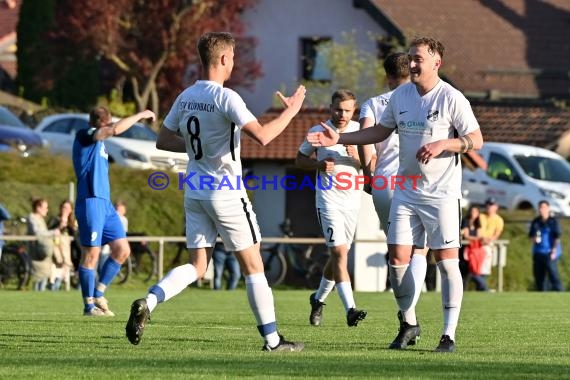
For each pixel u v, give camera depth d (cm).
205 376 1925
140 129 8488
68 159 7838
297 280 6819
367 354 2339
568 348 2592
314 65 12100
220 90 2289
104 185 3578
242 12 12025
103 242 3641
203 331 2969
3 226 6388
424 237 2517
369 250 6562
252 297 2362
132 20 11556
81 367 2048
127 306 4147
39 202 5866
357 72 10662
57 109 10962
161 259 6322
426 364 2139
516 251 7288
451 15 11675
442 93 2419
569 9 12000
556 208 8506
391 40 11306
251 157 7550
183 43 11500
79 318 3438
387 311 4016
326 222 3225
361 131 2506
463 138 2394
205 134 2297
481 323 3450
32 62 11869
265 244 6856
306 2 12025
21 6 11944
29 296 4934
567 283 7281
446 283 2456
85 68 11844
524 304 4656
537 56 11456
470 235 6456
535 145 10212
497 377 1953
